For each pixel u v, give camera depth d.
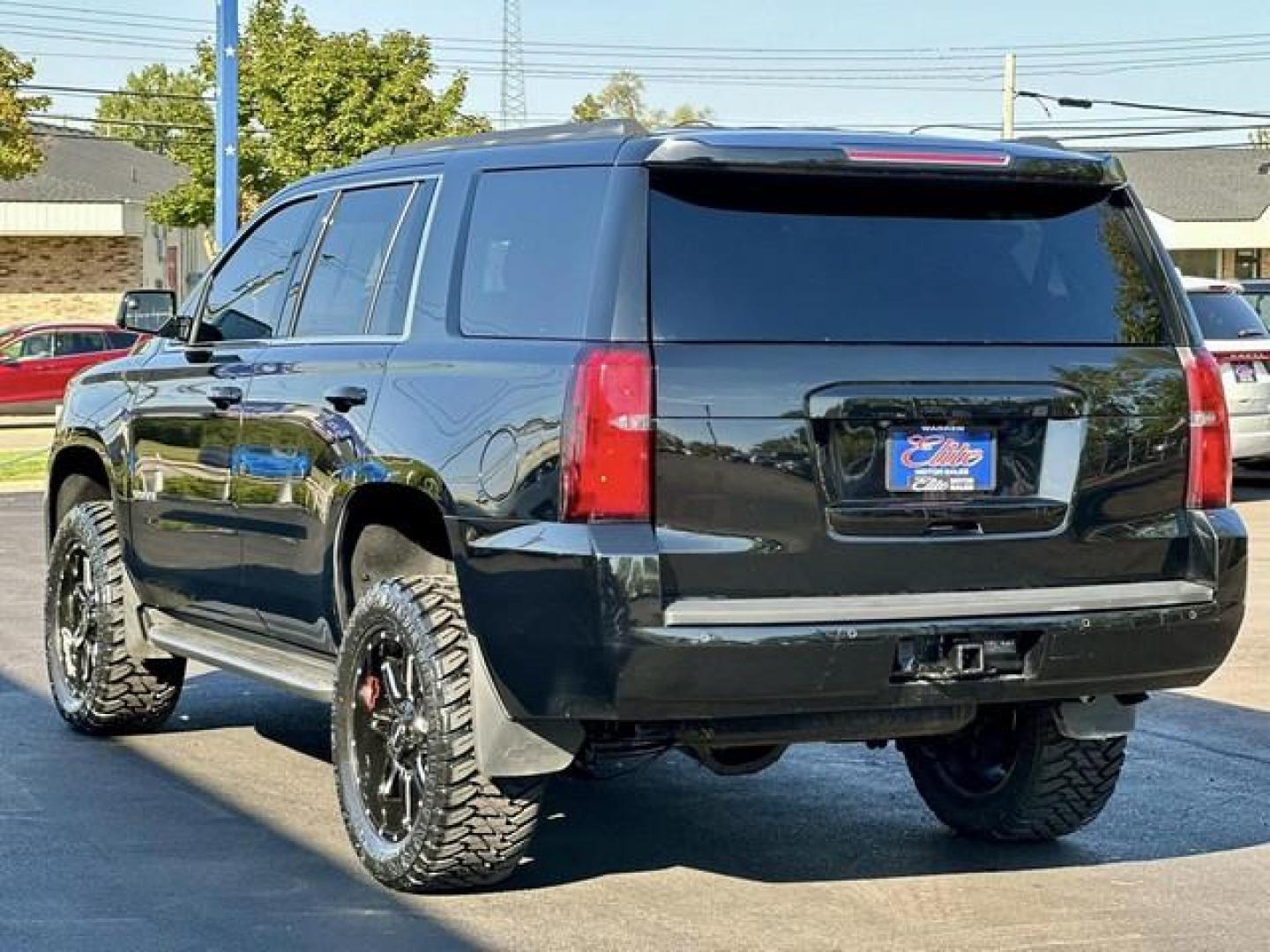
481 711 5.68
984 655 5.51
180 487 7.50
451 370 5.89
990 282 5.74
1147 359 5.85
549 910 5.89
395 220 6.60
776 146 5.49
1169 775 7.77
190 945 5.52
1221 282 18.34
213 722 8.73
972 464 5.57
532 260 5.79
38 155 38.38
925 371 5.51
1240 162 59.19
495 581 5.51
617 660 5.20
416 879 5.93
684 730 5.45
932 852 6.63
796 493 5.36
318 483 6.49
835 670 5.33
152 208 45.69
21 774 7.67
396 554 6.46
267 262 7.42
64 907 5.88
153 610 8.12
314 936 5.60
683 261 5.45
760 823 7.03
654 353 5.32
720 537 5.30
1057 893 6.10
